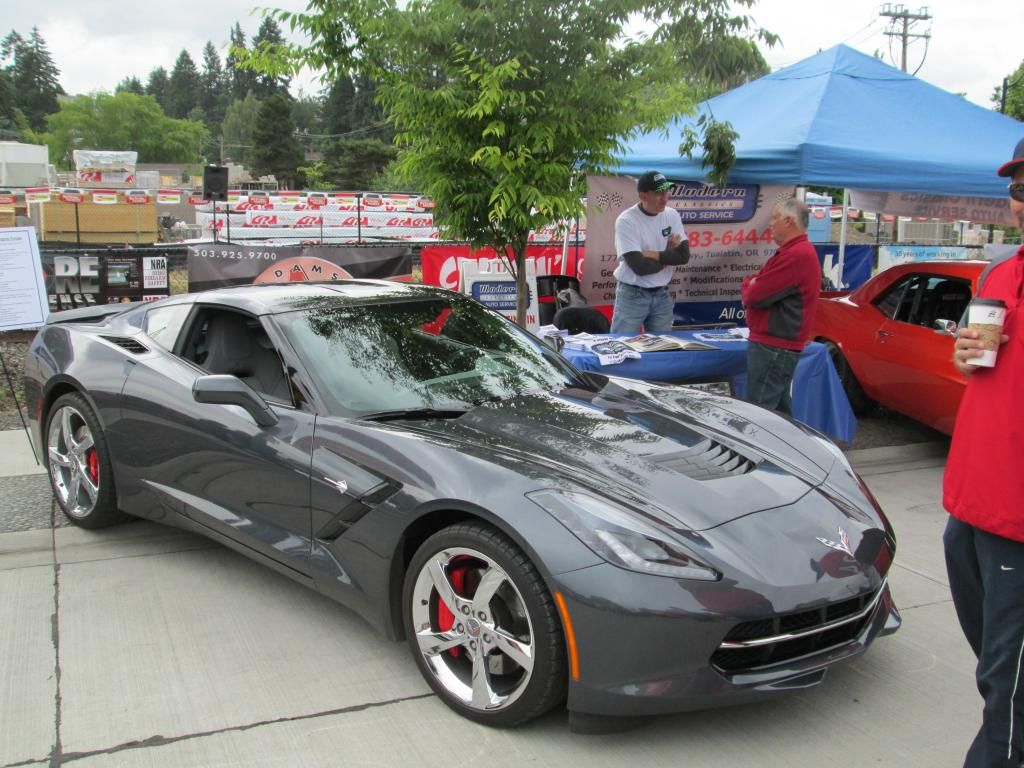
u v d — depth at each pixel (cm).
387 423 317
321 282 434
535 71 510
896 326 661
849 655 266
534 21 504
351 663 311
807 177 665
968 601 237
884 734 270
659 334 623
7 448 597
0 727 270
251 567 398
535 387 370
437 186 547
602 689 242
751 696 247
